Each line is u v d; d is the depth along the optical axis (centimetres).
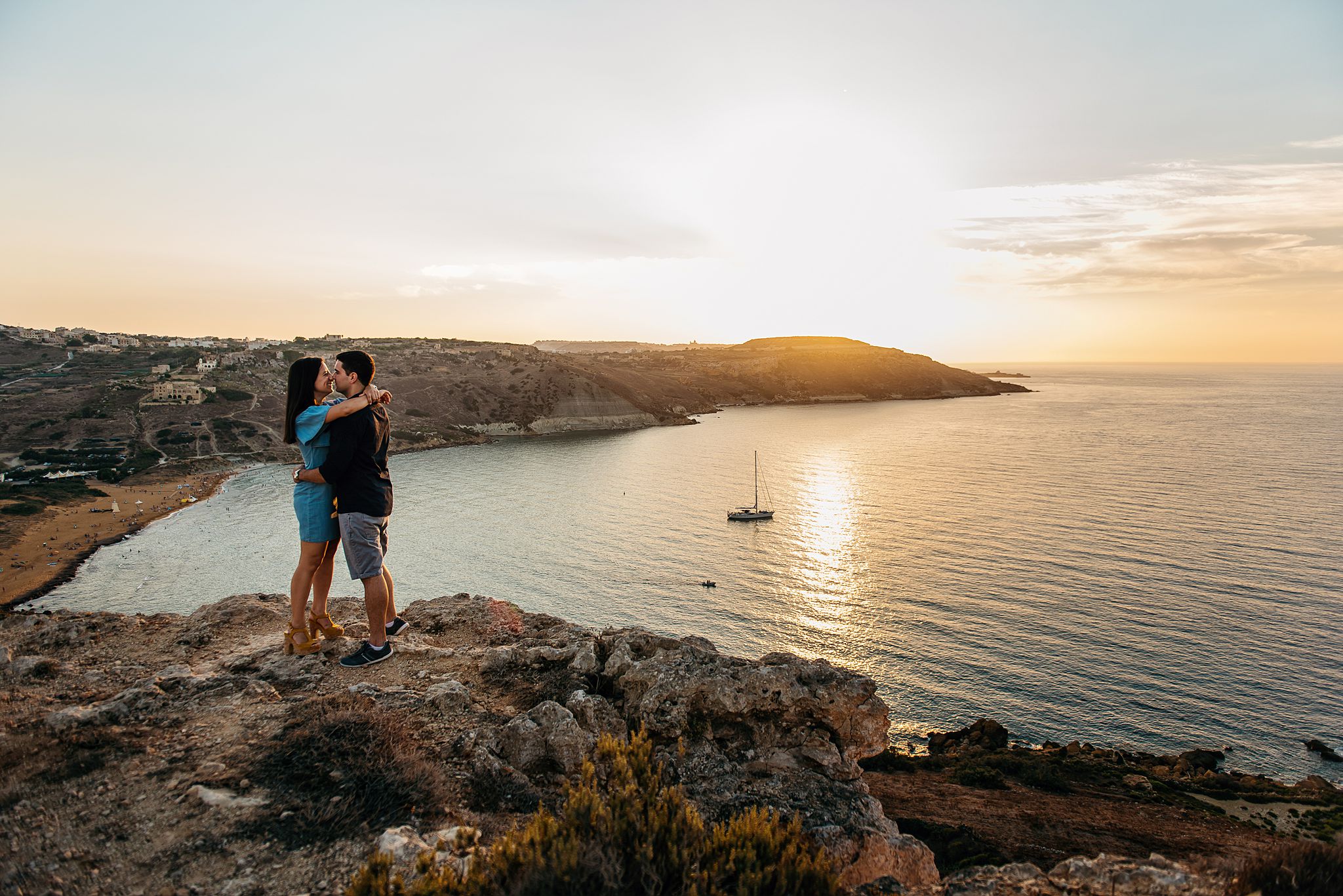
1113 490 8962
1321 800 2612
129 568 6178
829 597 5238
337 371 607
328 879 350
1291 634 4447
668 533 7225
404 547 6612
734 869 342
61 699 535
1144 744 3375
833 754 613
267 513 8225
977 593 5241
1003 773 2812
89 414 12619
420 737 512
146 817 386
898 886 434
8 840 353
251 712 518
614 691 654
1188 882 397
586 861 319
